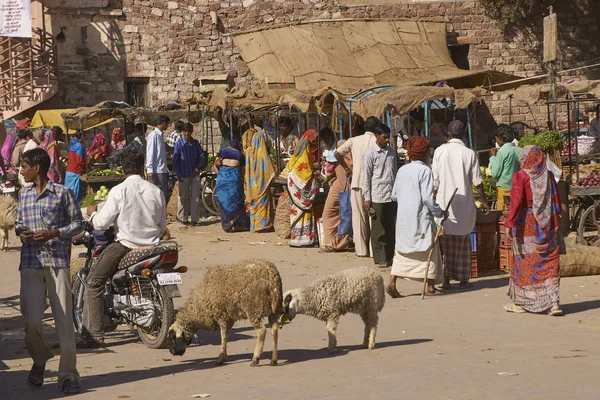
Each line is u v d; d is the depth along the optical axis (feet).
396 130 62.80
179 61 100.48
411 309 35.32
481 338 29.19
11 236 63.41
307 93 63.52
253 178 62.44
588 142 57.77
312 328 32.22
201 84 89.25
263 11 102.27
